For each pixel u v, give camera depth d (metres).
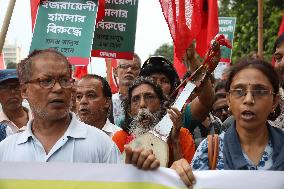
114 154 2.87
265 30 15.05
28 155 2.79
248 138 2.73
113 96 5.55
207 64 3.43
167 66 4.28
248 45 15.34
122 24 4.57
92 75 4.35
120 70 5.42
